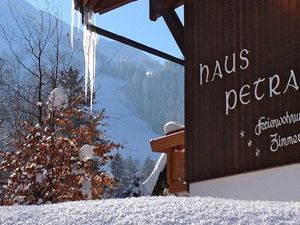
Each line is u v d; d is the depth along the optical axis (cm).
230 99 943
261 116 895
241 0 949
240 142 919
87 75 1166
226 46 961
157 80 18488
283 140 861
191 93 1002
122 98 18075
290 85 863
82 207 556
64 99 1430
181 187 1156
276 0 900
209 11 995
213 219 500
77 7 1125
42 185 1280
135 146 14788
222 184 936
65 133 1441
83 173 1302
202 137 974
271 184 869
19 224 518
